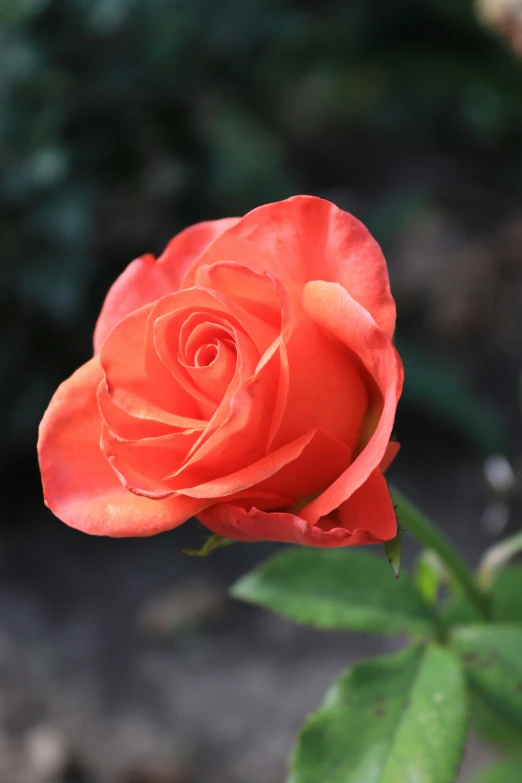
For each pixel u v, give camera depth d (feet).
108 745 2.86
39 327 3.91
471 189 5.92
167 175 4.15
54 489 1.60
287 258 1.60
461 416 4.23
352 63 6.10
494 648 1.83
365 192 5.88
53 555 3.85
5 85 3.57
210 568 3.74
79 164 3.77
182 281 1.63
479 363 4.75
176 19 3.97
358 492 1.57
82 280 3.71
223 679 3.17
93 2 3.59
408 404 4.49
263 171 4.46
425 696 1.78
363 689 1.79
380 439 1.53
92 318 3.98
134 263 1.69
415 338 4.92
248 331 1.57
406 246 5.35
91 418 1.63
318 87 6.22
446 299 5.01
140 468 1.58
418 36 6.11
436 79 6.02
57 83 3.65
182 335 1.59
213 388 1.58
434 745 1.75
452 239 5.38
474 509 3.88
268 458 1.55
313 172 6.06
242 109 4.87
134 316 1.59
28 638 3.38
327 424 1.58
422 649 1.82
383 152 6.35
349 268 1.58
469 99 6.09
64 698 3.06
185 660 3.27
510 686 1.81
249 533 1.56
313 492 1.59
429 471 4.21
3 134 3.56
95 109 3.84
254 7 4.44
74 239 3.63
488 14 2.14
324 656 3.26
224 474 1.58
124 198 4.13
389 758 1.75
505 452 4.18
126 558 3.83
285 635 3.39
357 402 1.59
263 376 1.55
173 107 4.08
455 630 1.84
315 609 1.85
